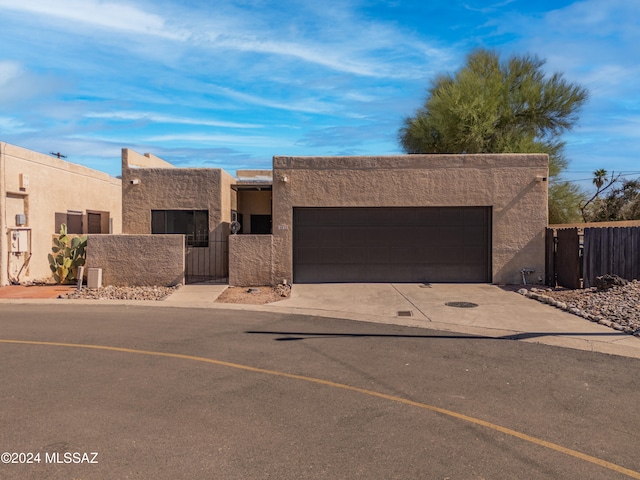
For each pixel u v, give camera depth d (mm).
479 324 9758
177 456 4059
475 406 5270
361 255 15242
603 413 5109
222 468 3865
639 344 8094
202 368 6609
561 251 14086
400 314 10828
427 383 6039
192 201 17859
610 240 12711
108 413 4980
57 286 15641
